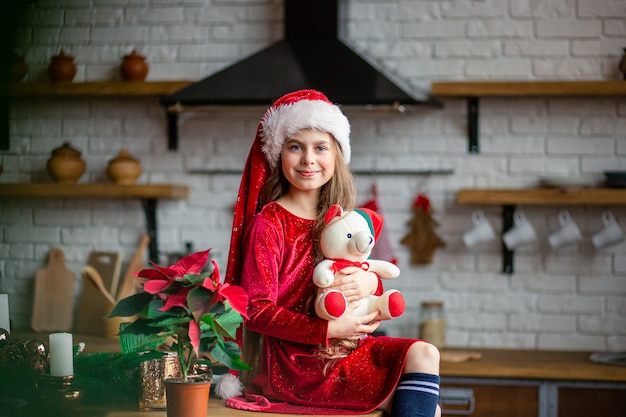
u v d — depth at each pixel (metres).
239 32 3.76
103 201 3.88
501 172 3.62
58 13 3.85
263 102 3.26
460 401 3.23
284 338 1.87
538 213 3.60
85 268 3.62
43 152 3.89
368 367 1.85
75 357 2.06
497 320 3.63
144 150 3.85
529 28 3.59
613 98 3.56
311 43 3.48
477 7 3.61
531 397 3.21
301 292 1.93
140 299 1.60
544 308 3.61
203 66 3.78
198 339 1.54
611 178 3.43
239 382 2.02
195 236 3.82
